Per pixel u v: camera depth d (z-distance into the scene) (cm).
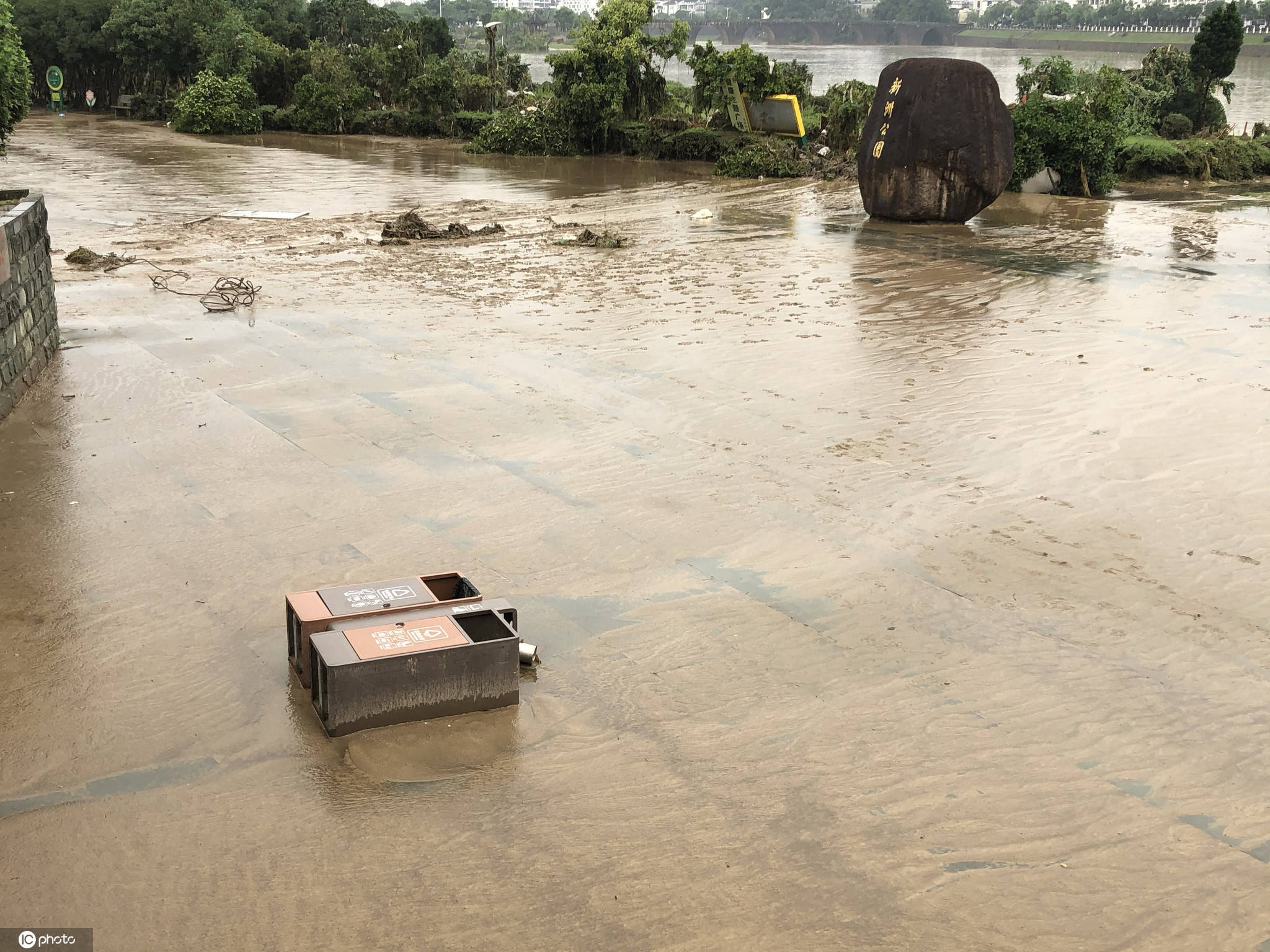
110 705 637
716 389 1256
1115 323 1603
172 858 515
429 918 481
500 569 814
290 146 4450
